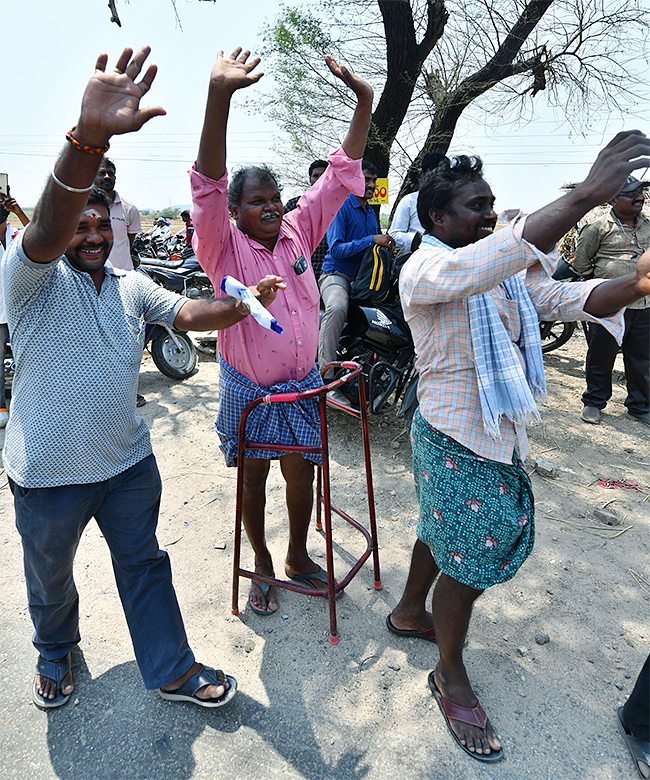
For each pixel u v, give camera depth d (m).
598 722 2.08
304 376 2.41
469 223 1.80
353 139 2.28
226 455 2.49
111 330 1.83
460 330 1.78
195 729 2.05
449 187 1.80
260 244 2.26
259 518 2.57
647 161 1.34
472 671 2.29
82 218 1.70
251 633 2.48
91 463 1.84
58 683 2.15
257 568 2.67
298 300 2.34
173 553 3.00
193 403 4.95
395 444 4.13
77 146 1.30
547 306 1.88
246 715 2.10
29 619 2.58
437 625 2.00
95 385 1.78
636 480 3.74
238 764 1.93
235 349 2.29
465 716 1.99
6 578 2.85
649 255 1.60
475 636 2.46
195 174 1.98
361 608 2.62
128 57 1.30
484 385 1.73
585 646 2.42
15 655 2.39
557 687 2.22
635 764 1.93
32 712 2.13
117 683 2.23
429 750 1.98
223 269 2.22
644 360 4.48
